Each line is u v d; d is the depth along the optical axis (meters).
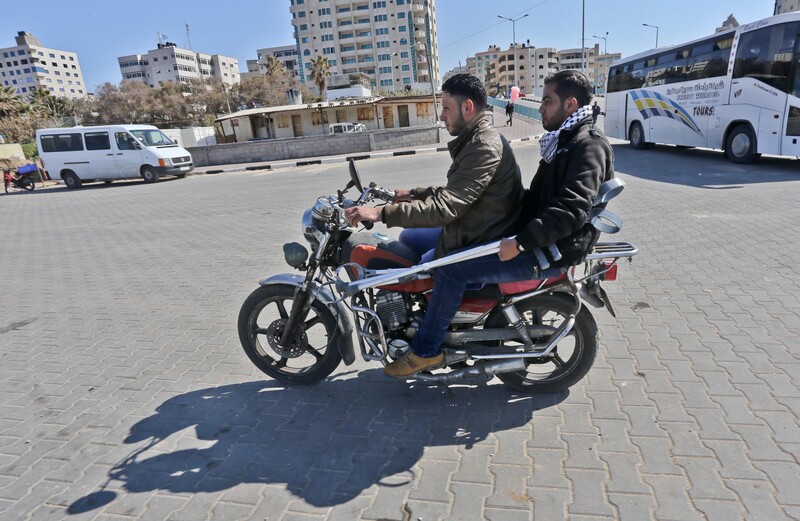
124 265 7.27
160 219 11.19
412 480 2.55
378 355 3.10
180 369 3.93
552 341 2.96
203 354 4.18
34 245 9.40
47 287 6.41
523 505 2.33
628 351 3.68
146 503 2.51
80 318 5.20
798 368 3.28
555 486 2.43
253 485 2.59
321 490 2.52
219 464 2.77
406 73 108.38
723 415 2.87
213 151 27.25
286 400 3.39
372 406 3.25
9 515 2.47
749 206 7.85
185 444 2.97
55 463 2.86
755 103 11.87
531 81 119.00
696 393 3.10
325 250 3.17
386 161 20.88
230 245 8.00
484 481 2.50
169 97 79.38
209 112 80.69
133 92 78.81
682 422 2.84
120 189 19.34
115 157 20.61
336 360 3.46
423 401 3.26
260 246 7.78
